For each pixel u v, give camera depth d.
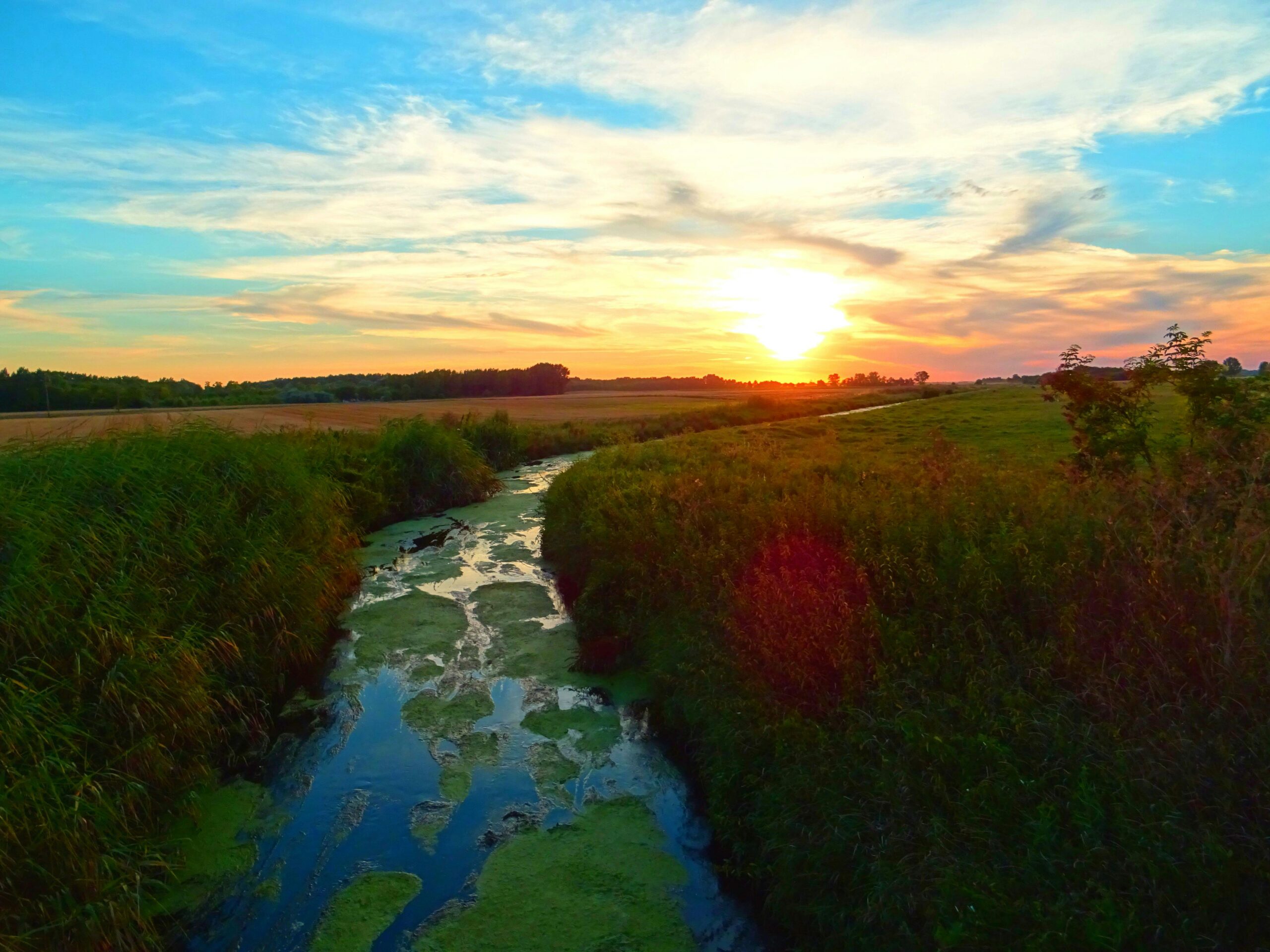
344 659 8.14
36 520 5.61
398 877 4.71
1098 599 4.56
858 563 5.88
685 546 7.52
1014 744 3.71
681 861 4.81
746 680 5.29
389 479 16.03
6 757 4.03
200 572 6.96
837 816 3.83
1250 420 6.93
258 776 5.90
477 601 10.08
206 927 4.31
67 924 3.71
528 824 5.22
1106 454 8.19
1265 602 4.05
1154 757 3.29
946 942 2.78
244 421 31.08
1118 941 2.54
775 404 46.69
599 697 7.14
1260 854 2.74
